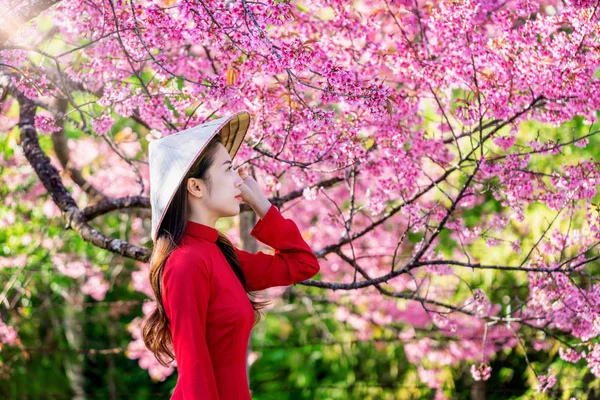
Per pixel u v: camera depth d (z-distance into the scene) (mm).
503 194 3725
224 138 2689
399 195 4012
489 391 8617
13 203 6973
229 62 3211
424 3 3895
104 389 10539
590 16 3195
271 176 3881
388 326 7598
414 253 4125
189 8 2938
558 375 7359
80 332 9406
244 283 2598
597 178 3588
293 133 3578
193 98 3557
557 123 3662
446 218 3609
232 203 2436
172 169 2365
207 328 2305
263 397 10539
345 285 3742
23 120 4527
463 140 5703
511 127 3758
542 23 3363
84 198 7105
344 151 3346
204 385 2172
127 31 3350
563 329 4562
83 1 3455
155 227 2389
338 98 3010
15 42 3611
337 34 3822
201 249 2346
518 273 7328
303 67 2920
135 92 3592
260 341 10414
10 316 7652
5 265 7113
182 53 4070
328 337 9469
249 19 2947
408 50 3693
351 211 3936
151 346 2457
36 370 9734
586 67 3340
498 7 3791
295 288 8086
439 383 7727
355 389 9508
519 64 3371
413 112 3920
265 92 3496
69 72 3852
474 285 7590
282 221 2682
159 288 2357
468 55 3430
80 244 7621
